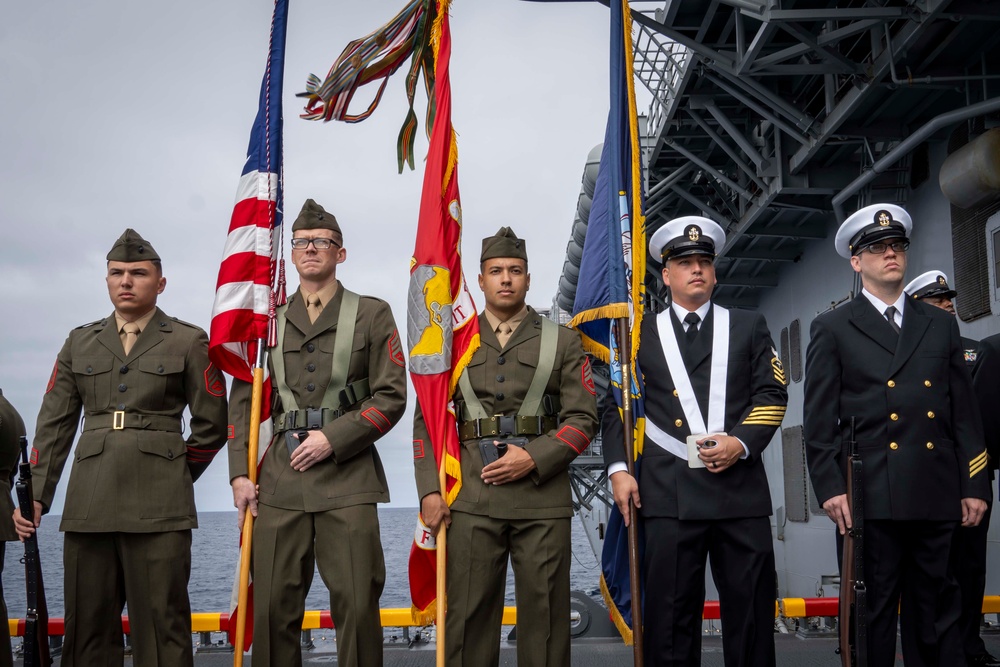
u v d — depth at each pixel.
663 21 11.60
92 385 4.27
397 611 6.14
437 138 4.46
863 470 4.01
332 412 4.09
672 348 4.23
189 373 4.36
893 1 9.02
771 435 4.05
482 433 4.10
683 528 3.99
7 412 4.51
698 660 4.08
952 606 3.97
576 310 4.62
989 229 10.16
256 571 3.98
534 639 3.91
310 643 6.12
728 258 17.12
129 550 4.12
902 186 12.40
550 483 4.02
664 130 14.34
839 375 4.16
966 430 4.10
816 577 16.55
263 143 4.59
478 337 4.21
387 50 4.93
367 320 4.21
